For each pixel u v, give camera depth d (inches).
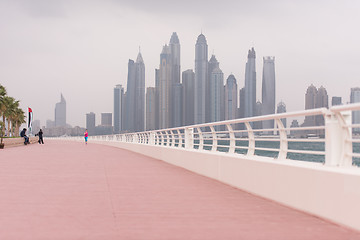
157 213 273.7
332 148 284.0
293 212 288.4
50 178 474.0
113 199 329.4
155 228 229.3
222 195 364.2
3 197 334.6
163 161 814.5
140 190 383.9
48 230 221.8
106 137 2317.9
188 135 677.9
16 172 542.6
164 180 470.9
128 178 486.3
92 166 652.7
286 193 316.5
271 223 248.7
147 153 1040.2
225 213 278.4
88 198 332.8
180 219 255.4
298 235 218.8
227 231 224.8
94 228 227.5
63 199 326.6
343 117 278.2
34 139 2701.8
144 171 579.8
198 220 253.0
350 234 222.8
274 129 373.7
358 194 232.2
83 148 1536.7
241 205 312.7
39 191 369.7
